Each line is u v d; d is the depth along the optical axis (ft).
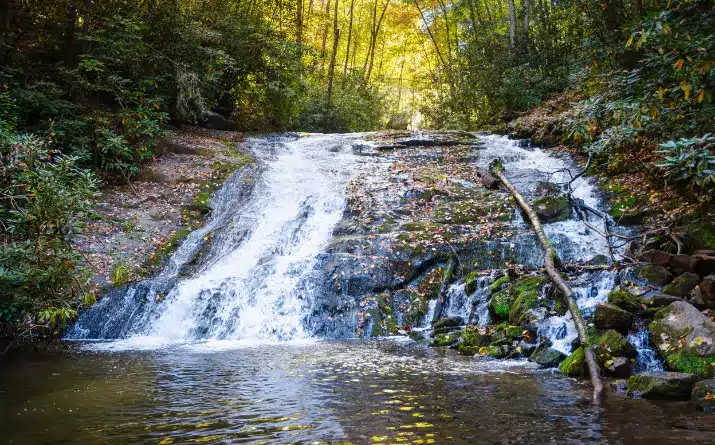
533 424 12.98
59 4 47.83
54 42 48.80
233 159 52.24
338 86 103.30
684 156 21.12
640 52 38.63
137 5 54.39
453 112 85.46
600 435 12.09
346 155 56.95
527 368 19.95
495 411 14.12
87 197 23.91
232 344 26.45
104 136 44.21
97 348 25.25
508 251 33.12
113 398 15.69
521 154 52.80
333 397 15.67
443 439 11.91
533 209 36.68
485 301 28.02
